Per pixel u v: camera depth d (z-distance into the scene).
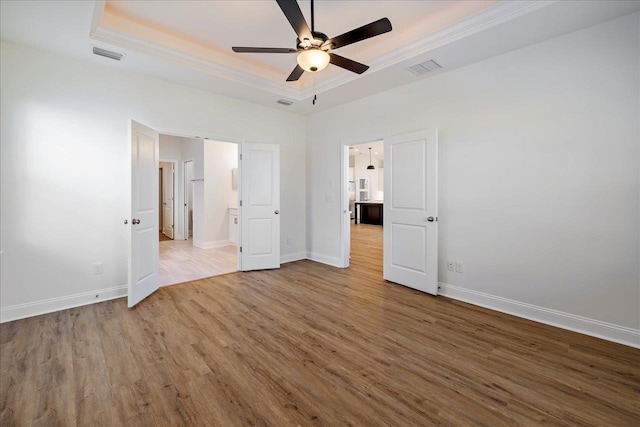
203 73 3.41
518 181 2.83
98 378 1.85
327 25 2.91
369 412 1.58
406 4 2.58
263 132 4.70
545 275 2.69
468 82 3.15
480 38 2.60
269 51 2.35
